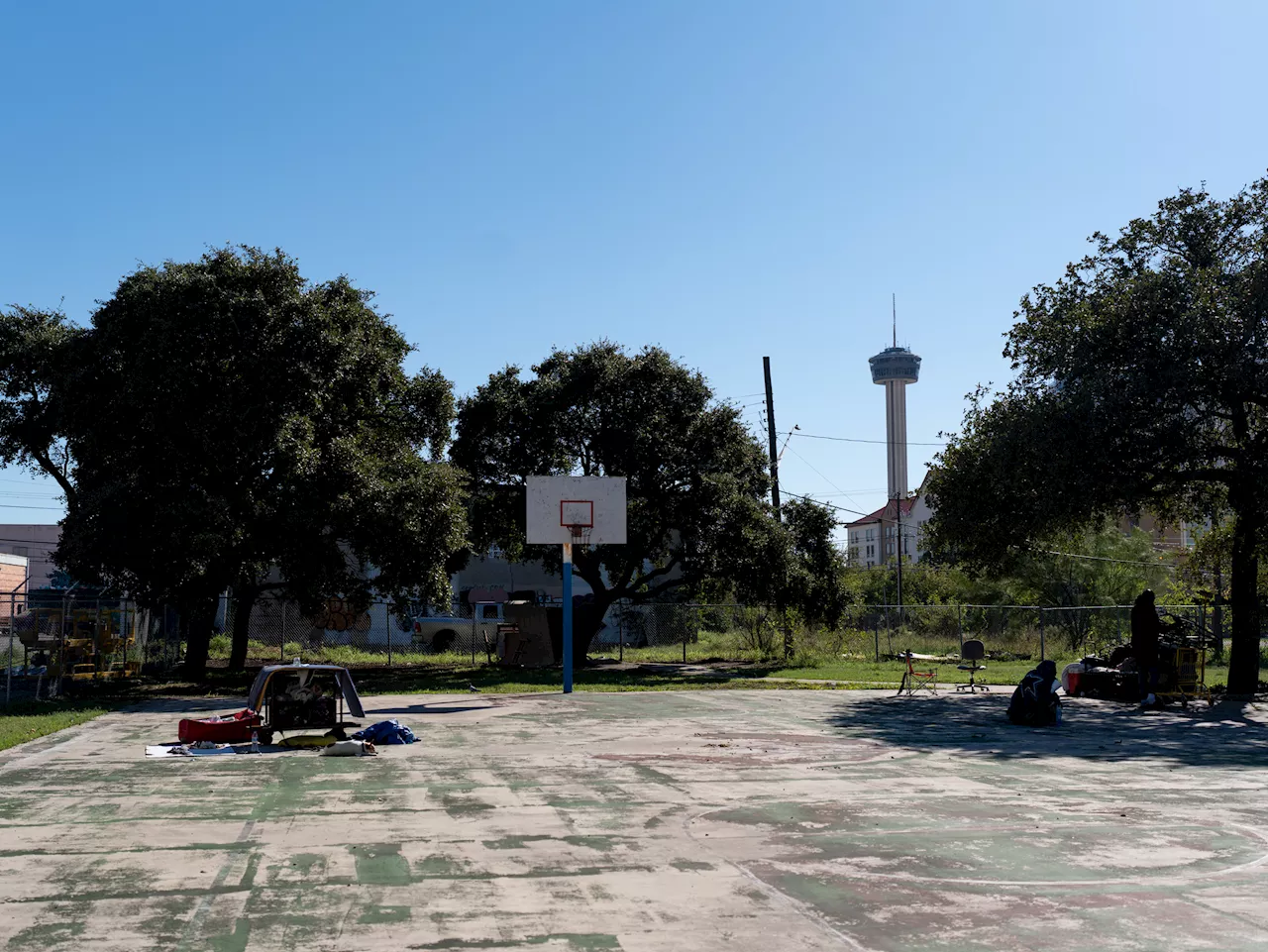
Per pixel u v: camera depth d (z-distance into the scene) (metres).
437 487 25.00
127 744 12.99
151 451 23.88
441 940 5.14
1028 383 21.67
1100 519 21.86
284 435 22.98
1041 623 32.06
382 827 7.88
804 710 18.08
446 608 26.53
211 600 24.70
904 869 6.65
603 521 22.50
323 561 23.81
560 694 21.53
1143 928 5.39
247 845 7.25
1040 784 10.13
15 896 5.92
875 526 122.50
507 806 8.77
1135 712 18.19
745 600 31.88
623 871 6.57
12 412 27.27
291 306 23.72
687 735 14.28
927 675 22.42
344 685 13.16
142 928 5.30
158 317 22.62
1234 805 8.95
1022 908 5.75
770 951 5.02
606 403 31.62
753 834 7.69
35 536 63.47
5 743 12.65
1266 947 5.09
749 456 32.81
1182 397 19.47
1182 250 21.67
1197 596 34.41
